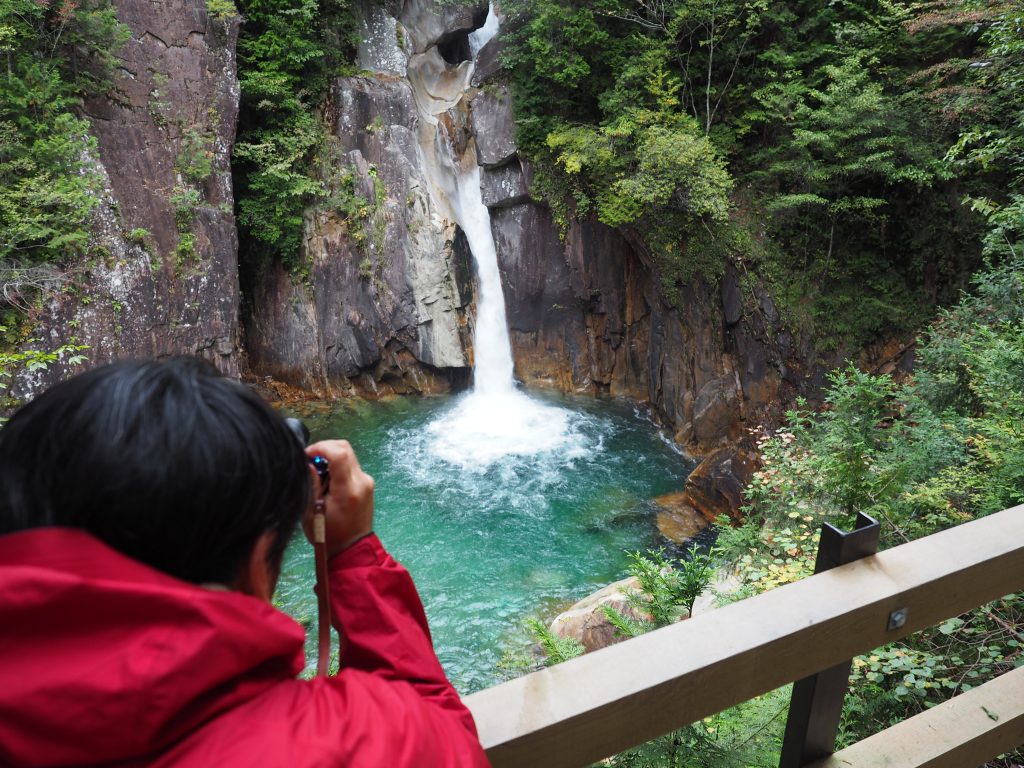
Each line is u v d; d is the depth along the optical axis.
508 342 20.53
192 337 16.75
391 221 19.38
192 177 16.83
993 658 4.20
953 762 1.71
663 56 17.00
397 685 0.74
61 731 0.51
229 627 0.57
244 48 18.34
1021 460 6.13
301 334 19.75
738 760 2.78
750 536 7.53
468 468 15.91
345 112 19.66
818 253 16.92
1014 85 11.88
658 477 15.64
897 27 15.64
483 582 12.25
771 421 16.19
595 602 10.13
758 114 17.02
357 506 0.90
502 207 19.78
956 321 11.07
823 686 1.45
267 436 0.68
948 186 16.08
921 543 1.48
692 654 1.19
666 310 18.00
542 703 1.09
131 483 0.57
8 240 13.14
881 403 7.91
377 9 20.78
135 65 15.91
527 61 18.62
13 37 13.22
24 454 0.62
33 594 0.51
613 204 16.77
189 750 0.58
